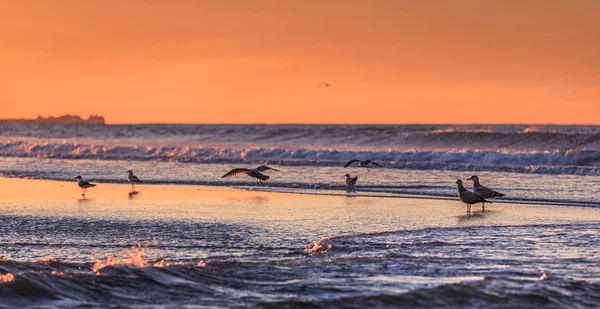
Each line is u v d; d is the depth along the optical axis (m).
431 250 50.97
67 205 81.00
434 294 37.06
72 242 56.41
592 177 110.06
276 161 145.00
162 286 38.41
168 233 60.44
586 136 183.88
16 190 99.12
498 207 77.69
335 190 96.19
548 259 47.50
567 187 95.94
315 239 57.25
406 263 45.78
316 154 164.00
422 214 72.06
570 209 75.50
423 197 87.44
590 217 68.94
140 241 56.69
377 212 73.56
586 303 35.94
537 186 97.62
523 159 142.12
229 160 150.12
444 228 61.78
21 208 78.19
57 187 103.19
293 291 38.03
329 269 43.59
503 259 47.44
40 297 35.88
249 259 48.69
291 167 136.38
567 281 40.22
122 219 68.81
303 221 67.12
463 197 73.94
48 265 44.69
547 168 119.44
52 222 66.94
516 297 36.81
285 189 98.06
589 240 54.81
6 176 121.38
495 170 124.25
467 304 35.69
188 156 168.62
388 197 87.94
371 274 42.31
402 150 177.25
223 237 58.34
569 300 36.44
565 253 49.59
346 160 146.62
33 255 51.00
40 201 85.38
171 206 79.50
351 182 97.75
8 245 55.16
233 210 75.56
